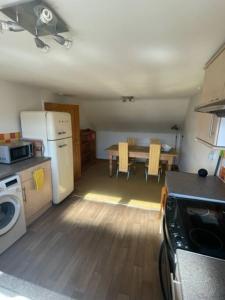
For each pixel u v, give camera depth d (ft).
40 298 5.04
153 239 7.48
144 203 10.52
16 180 6.95
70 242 7.23
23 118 9.53
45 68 6.41
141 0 2.62
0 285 5.40
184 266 2.66
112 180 14.29
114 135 20.39
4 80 8.84
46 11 2.72
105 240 7.39
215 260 2.78
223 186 5.89
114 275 5.78
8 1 2.59
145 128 18.90
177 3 2.69
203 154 8.52
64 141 10.12
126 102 15.58
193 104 12.17
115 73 6.98
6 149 7.83
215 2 2.65
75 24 3.32
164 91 10.97
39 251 6.73
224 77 3.92
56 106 11.97
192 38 3.90
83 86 9.95
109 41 4.07
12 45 4.37
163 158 14.15
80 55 5.01
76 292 5.21
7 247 6.77
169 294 3.63
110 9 2.85
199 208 4.66
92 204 10.32
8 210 6.96
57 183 9.69
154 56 5.05
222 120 4.28
